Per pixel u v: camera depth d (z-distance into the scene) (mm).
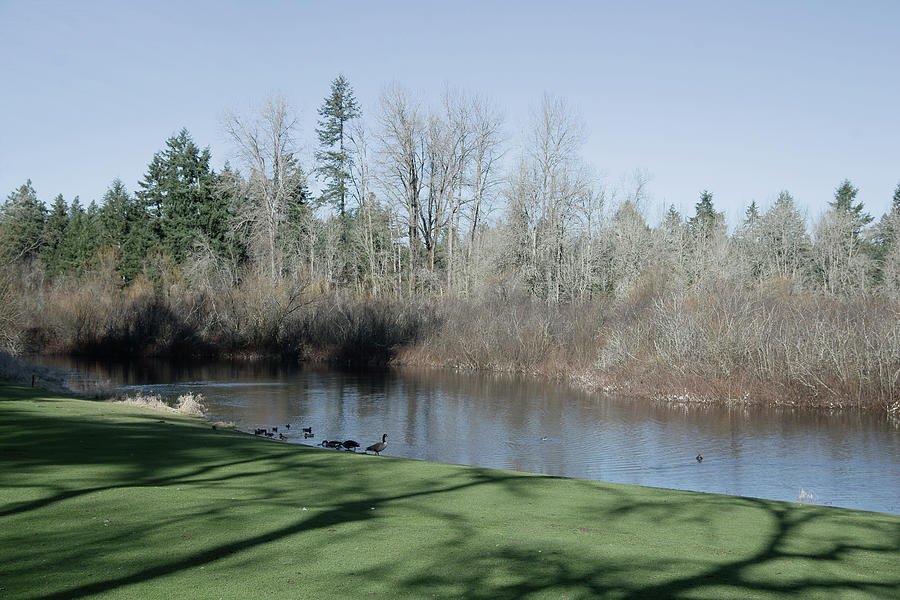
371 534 7168
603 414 26219
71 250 79375
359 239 63531
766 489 15062
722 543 7426
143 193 74875
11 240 37062
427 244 57375
